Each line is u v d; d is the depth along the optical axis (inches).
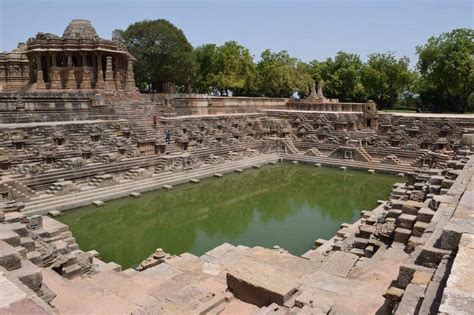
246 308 426.9
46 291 393.7
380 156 1690.5
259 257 585.3
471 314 202.2
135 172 1256.8
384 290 443.2
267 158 1796.3
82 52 1945.1
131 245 882.8
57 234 707.4
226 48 3053.6
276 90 2977.4
